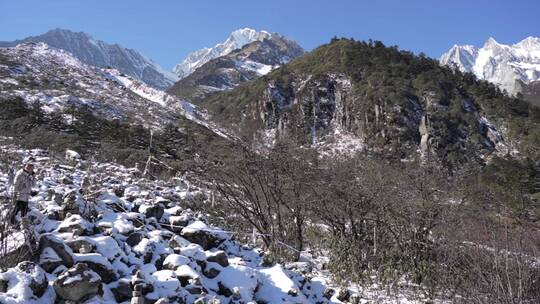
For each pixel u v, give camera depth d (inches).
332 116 3184.1
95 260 234.5
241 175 457.4
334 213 467.5
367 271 410.6
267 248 420.5
